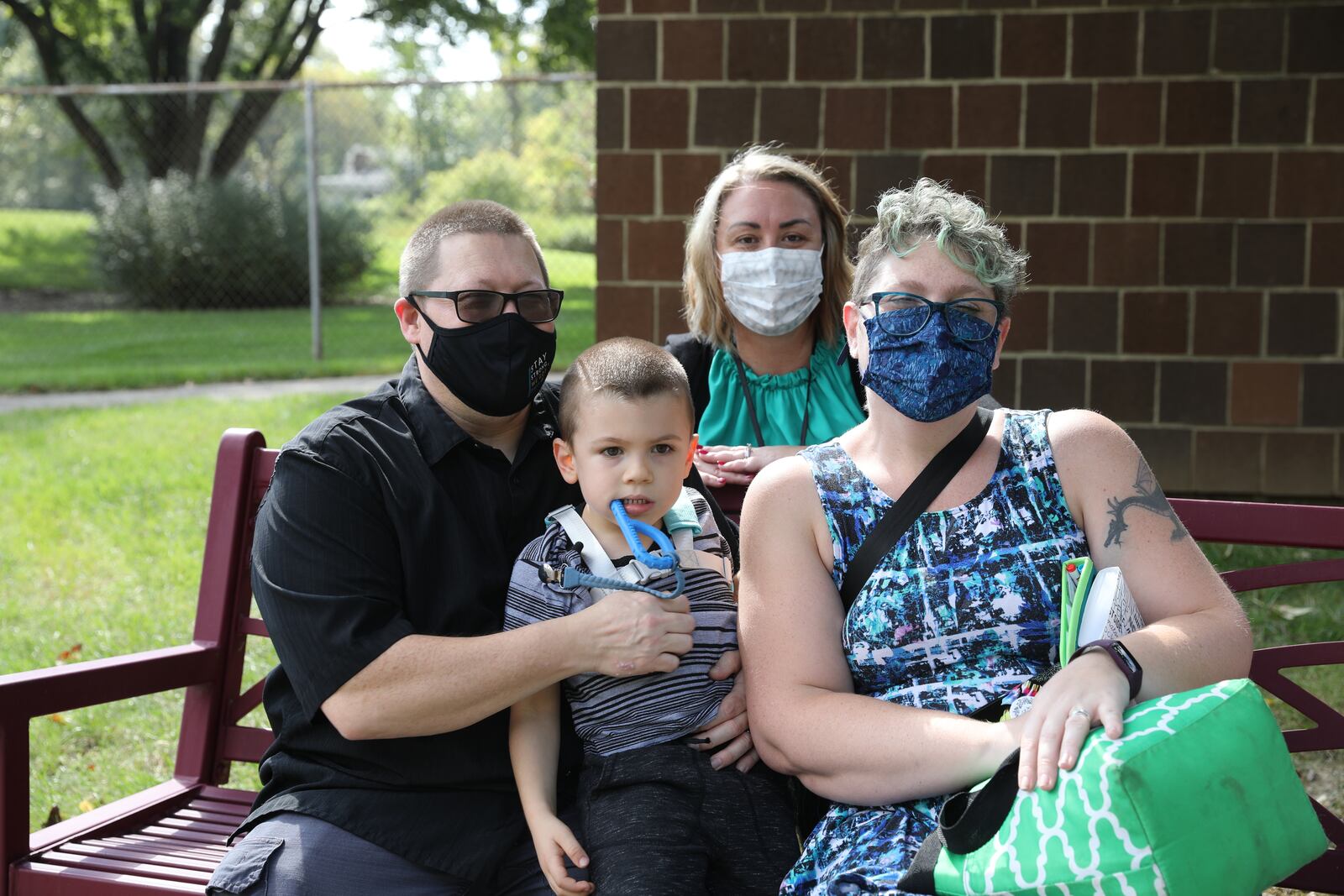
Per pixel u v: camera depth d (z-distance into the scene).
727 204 3.53
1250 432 6.41
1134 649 2.06
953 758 2.09
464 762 2.43
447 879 2.39
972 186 6.37
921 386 2.26
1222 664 2.13
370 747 2.40
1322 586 5.32
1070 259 6.39
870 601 2.29
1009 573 2.25
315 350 13.35
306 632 2.33
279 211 20.08
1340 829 2.62
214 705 3.03
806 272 3.45
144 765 4.09
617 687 2.43
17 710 2.54
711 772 2.38
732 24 6.34
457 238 2.52
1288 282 6.28
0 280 22.45
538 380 2.57
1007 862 1.87
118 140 25.09
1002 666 2.26
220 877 2.33
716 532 2.66
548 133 19.69
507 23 26.38
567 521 2.52
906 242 2.32
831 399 3.54
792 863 2.34
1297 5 6.09
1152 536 2.26
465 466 2.56
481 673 2.28
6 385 11.79
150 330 16.50
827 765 2.21
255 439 3.14
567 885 2.25
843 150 6.37
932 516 2.29
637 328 6.52
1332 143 6.15
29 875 2.50
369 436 2.49
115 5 25.75
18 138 29.77
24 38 30.09
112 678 2.74
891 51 6.30
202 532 6.52
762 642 2.33
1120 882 1.79
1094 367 6.47
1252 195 6.25
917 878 1.97
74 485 7.45
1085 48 6.23
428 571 2.47
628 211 6.47
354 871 2.35
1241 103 6.19
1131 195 6.31
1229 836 1.81
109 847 2.64
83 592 5.72
